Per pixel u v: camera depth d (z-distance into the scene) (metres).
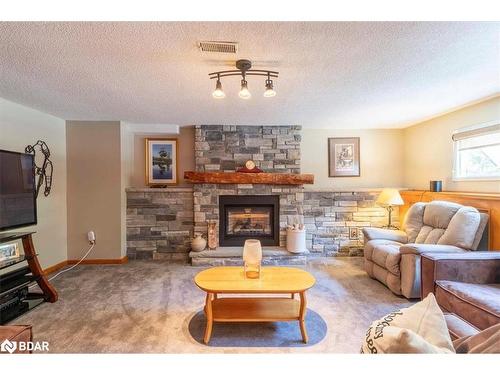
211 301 2.05
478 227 2.40
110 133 3.79
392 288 2.69
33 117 3.19
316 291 2.79
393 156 4.42
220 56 1.86
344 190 4.13
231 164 4.05
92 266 3.66
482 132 2.95
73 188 3.76
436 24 1.48
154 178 4.30
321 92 2.62
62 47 1.71
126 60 1.90
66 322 2.17
